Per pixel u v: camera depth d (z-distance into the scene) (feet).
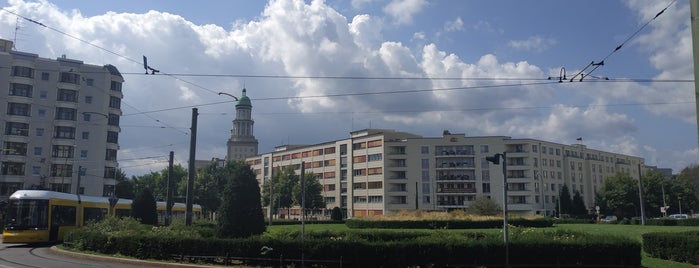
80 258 70.03
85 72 238.27
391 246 55.62
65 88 249.96
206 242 61.82
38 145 242.37
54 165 243.19
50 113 246.88
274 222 210.38
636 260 58.80
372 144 359.87
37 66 246.68
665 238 72.18
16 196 99.30
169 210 114.62
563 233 67.67
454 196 347.97
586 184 408.46
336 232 71.41
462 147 352.90
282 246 58.29
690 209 355.77
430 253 55.36
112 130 262.26
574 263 56.80
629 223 216.33
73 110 250.98
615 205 336.90
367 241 56.90
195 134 89.35
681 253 68.54
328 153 388.57
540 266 56.08
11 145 235.81
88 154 252.83
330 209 378.94
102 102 258.98
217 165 309.01
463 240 57.21
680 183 351.25
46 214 99.76
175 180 325.83
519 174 346.74
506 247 54.29
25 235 96.17
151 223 116.67
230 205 66.80
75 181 247.50
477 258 55.42
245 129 545.85
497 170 347.36
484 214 204.23
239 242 60.18
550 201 359.46
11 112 237.66
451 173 351.05
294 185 312.29
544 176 357.82
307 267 56.95
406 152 354.54
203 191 296.51
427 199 349.00
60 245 86.63
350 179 369.91
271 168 441.68
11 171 234.99
